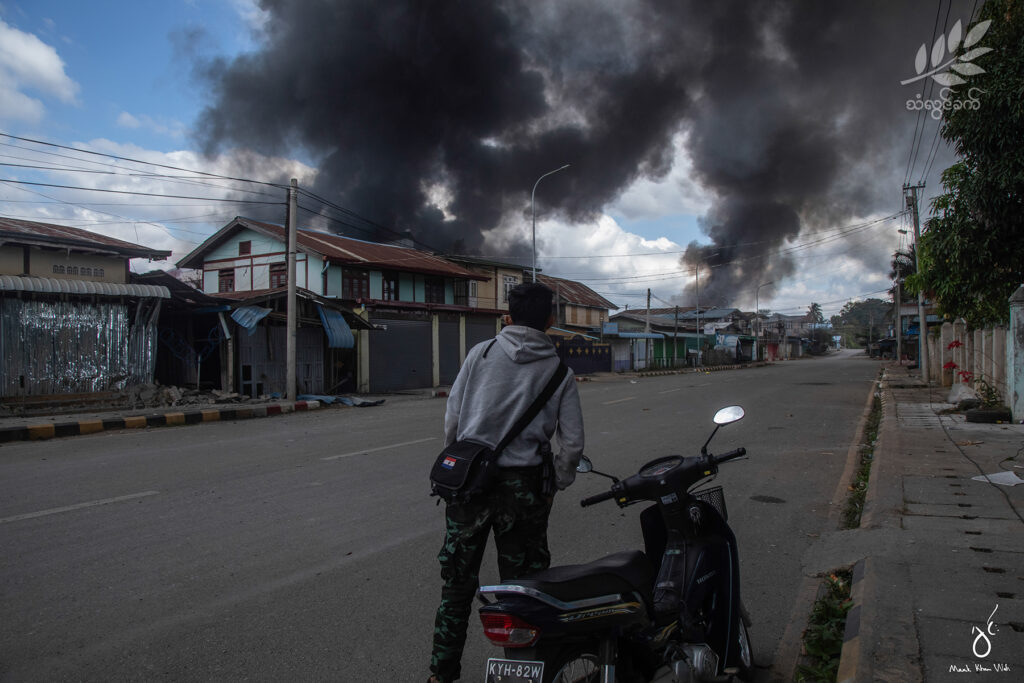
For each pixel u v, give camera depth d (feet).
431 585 13.07
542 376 8.38
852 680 8.61
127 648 10.33
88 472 23.85
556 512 18.66
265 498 19.86
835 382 84.07
